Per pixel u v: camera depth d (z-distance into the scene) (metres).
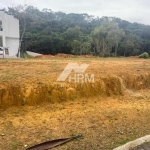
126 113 6.18
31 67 9.88
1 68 9.09
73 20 65.12
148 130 4.95
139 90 9.36
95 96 7.60
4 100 5.88
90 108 6.43
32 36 39.78
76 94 7.22
